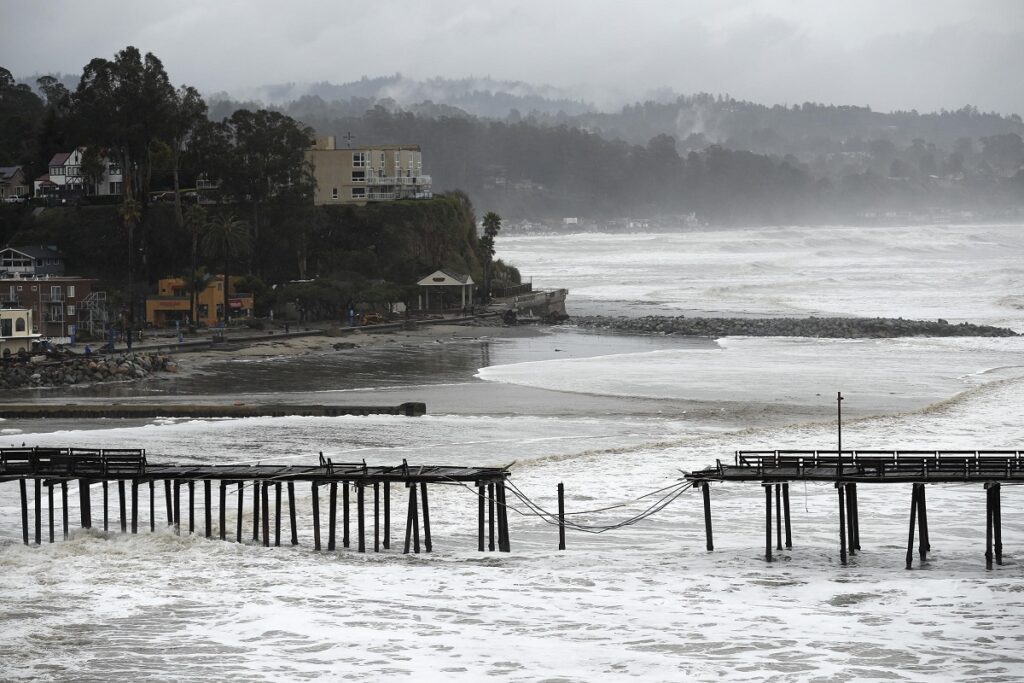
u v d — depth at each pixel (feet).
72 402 599.98
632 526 369.50
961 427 524.93
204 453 465.88
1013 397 609.83
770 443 490.49
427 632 265.75
